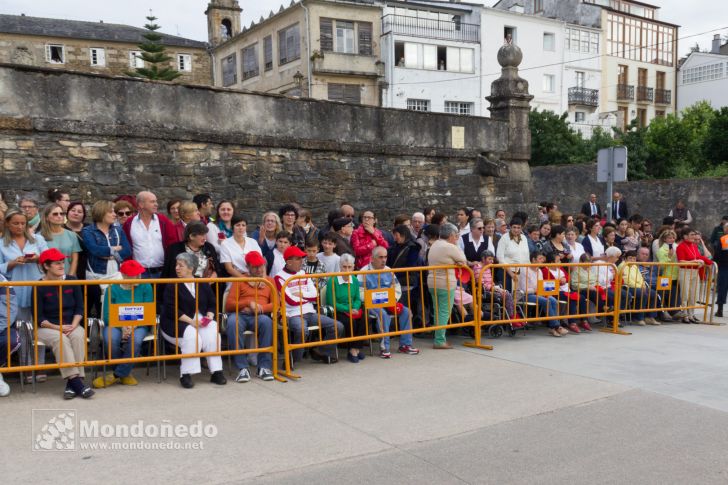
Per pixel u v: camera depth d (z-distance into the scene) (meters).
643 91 43.09
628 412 5.36
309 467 4.11
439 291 7.71
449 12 34.97
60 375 6.25
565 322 9.02
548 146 31.47
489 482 3.92
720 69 42.81
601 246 10.12
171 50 38.84
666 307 9.91
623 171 11.51
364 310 7.05
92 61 37.25
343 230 8.00
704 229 17.53
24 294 5.63
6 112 8.20
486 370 6.72
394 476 3.99
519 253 8.77
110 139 8.98
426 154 12.40
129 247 6.71
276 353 6.31
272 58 34.06
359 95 32.59
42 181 8.48
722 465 4.25
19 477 3.86
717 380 6.39
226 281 6.20
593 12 40.44
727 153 27.42
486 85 35.53
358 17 32.28
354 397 5.68
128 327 5.85
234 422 4.95
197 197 7.59
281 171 10.64
